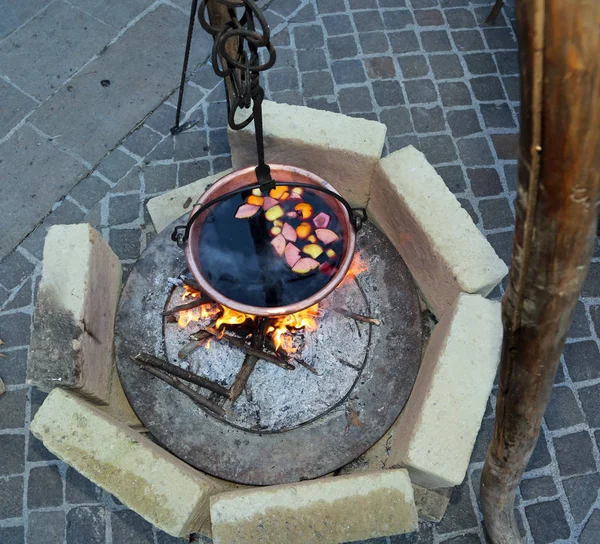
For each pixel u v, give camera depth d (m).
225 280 2.68
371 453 2.98
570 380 3.33
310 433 2.85
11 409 3.25
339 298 3.12
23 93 4.25
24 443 3.17
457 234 2.82
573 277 1.44
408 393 2.91
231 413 2.89
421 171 2.95
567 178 1.22
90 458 2.37
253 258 2.72
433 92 4.28
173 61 4.37
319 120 3.10
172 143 4.06
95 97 4.23
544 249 1.39
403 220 3.02
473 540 2.95
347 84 4.31
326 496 2.30
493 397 3.27
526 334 1.64
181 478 2.34
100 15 4.57
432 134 4.12
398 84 4.31
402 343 3.01
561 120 1.15
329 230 2.75
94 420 2.43
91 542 2.96
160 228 3.65
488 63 4.39
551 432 3.21
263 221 2.80
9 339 3.43
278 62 4.39
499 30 4.54
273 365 2.99
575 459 3.15
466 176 3.96
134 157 4.01
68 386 2.55
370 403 2.90
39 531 2.98
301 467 2.78
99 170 3.96
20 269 3.64
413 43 4.48
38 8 4.61
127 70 4.34
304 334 3.05
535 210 1.33
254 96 2.07
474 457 3.13
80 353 2.59
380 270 3.18
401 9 4.62
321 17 4.58
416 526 2.28
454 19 4.59
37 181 3.92
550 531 2.99
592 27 1.05
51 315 2.63
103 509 3.02
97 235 2.95
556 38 1.07
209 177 3.80
